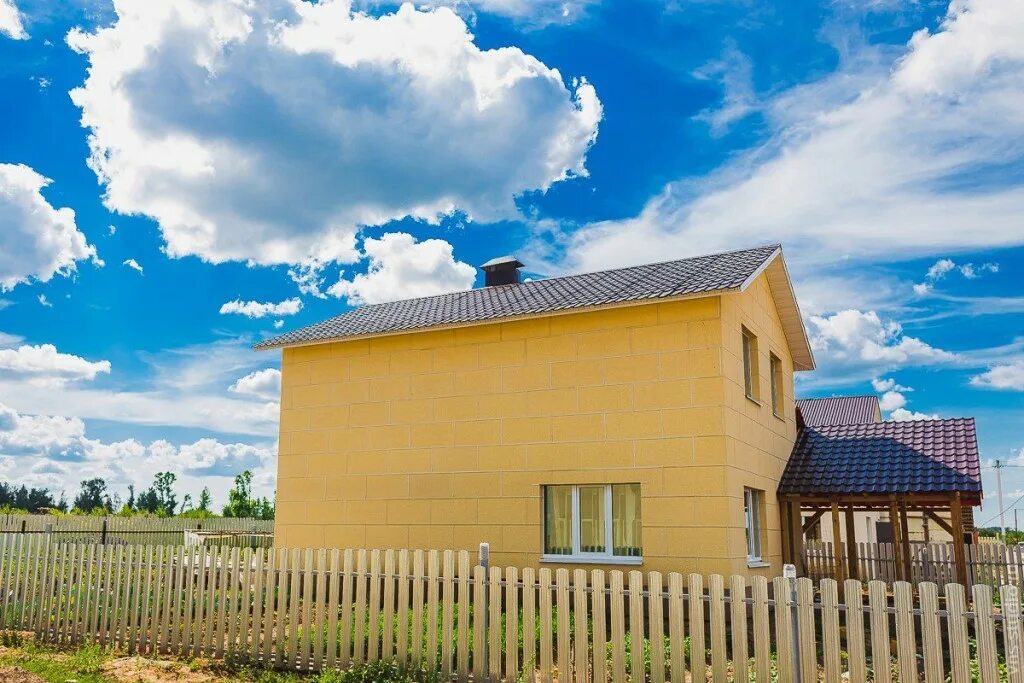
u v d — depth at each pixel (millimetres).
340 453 15594
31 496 65188
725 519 12195
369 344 15688
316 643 9578
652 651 8023
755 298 15242
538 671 8891
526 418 13961
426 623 9734
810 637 7445
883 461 15688
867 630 12297
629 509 13125
